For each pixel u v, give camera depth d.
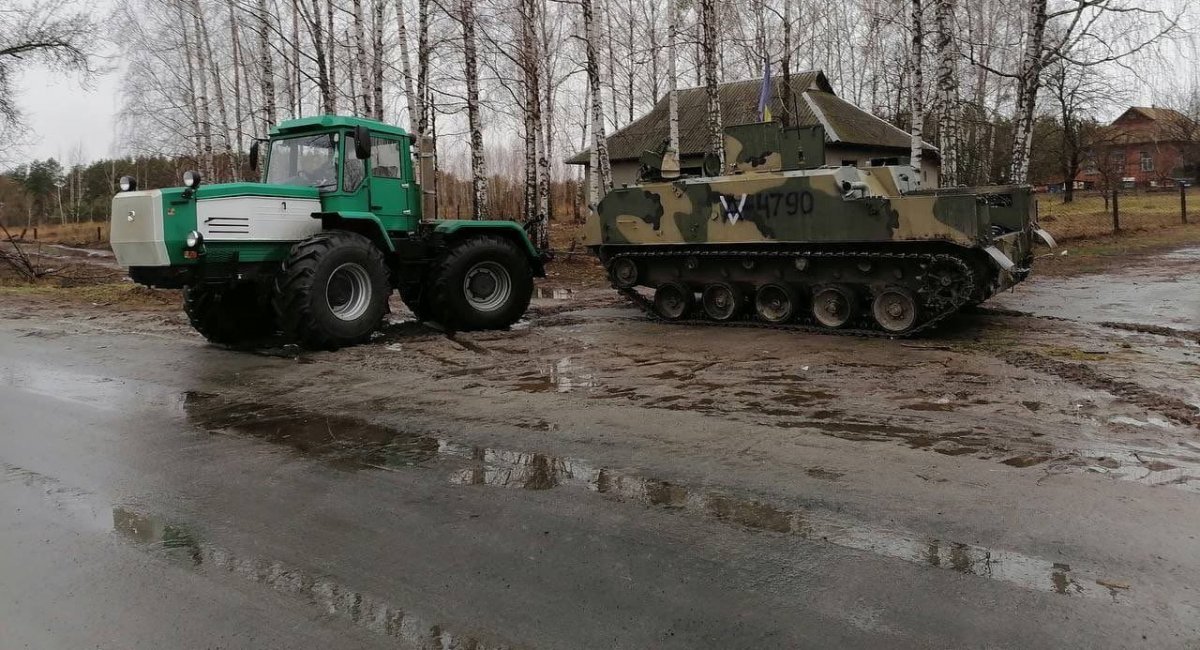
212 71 28.19
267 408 7.08
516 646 3.15
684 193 11.85
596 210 12.83
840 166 11.12
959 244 9.70
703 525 4.25
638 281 12.69
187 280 9.37
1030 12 16.62
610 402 6.94
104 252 33.94
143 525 4.46
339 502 4.72
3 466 5.57
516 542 4.10
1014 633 3.15
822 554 3.87
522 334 11.16
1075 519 4.18
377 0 20.11
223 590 3.66
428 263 11.48
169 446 5.97
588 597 3.52
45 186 68.81
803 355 9.05
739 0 28.27
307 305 9.54
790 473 4.99
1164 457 5.14
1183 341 9.40
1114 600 3.38
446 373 8.41
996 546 3.91
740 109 28.28
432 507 4.60
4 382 8.41
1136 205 35.03
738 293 11.84
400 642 3.19
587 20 17.89
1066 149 37.91
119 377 8.61
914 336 10.12
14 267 21.62
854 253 10.45
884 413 6.35
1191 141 43.00
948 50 16.45
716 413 6.48
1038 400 6.63
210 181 27.45
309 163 10.56
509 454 5.54
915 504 4.44
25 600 3.61
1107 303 12.48
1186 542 3.90
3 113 24.77
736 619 3.31
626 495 4.71
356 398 7.36
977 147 32.31
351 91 24.59
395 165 11.05
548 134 27.47
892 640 3.12
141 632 3.32
